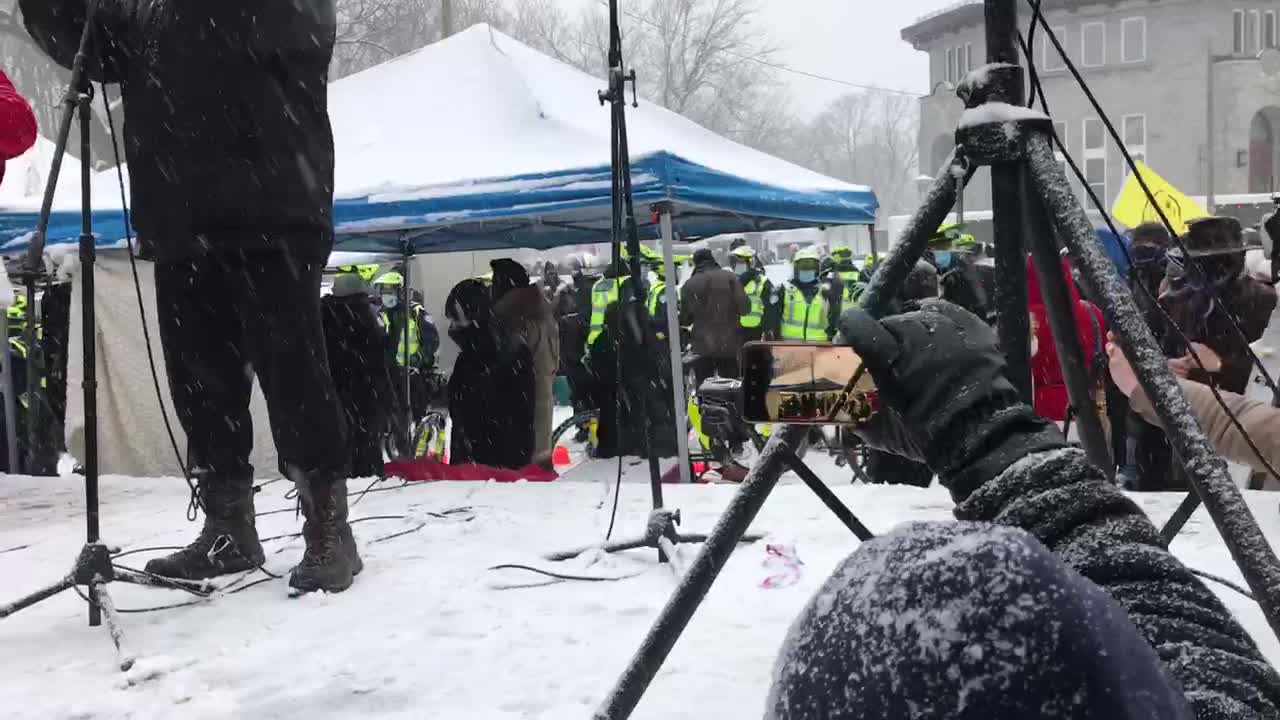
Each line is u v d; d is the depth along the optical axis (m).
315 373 3.88
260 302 3.82
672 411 9.73
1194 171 49.62
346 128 8.79
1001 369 0.78
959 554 0.46
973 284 6.76
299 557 4.39
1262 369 2.21
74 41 4.05
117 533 5.13
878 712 0.44
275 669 3.03
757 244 46.81
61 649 3.31
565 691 2.81
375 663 3.03
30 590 4.05
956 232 8.16
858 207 9.69
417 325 11.23
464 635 3.30
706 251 10.88
